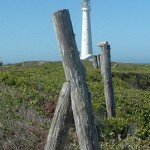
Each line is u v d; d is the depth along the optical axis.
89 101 9.69
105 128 15.68
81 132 9.57
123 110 20.52
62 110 9.85
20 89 19.44
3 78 21.34
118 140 14.96
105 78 18.55
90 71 34.28
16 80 21.62
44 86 22.06
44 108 17.25
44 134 13.16
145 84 37.44
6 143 12.50
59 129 9.91
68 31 9.67
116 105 20.84
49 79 25.80
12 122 13.57
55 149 9.97
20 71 30.28
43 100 18.14
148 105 22.25
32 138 12.83
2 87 19.28
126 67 48.25
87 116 9.58
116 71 37.81
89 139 9.55
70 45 9.68
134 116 19.78
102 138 15.20
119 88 27.91
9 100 16.47
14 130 13.05
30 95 18.31
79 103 9.61
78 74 9.68
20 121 14.00
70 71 9.70
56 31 9.76
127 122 16.92
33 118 14.78
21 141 12.66
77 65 9.70
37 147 12.65
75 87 9.67
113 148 13.71
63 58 9.77
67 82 9.84
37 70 34.81
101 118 16.72
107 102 18.47
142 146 13.85
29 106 16.78
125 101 21.94
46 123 14.51
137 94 25.53
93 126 9.63
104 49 18.53
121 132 15.91
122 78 36.50
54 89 21.53
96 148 9.59
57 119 9.91
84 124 9.56
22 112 15.34
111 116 18.28
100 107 19.08
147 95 26.22
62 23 9.65
